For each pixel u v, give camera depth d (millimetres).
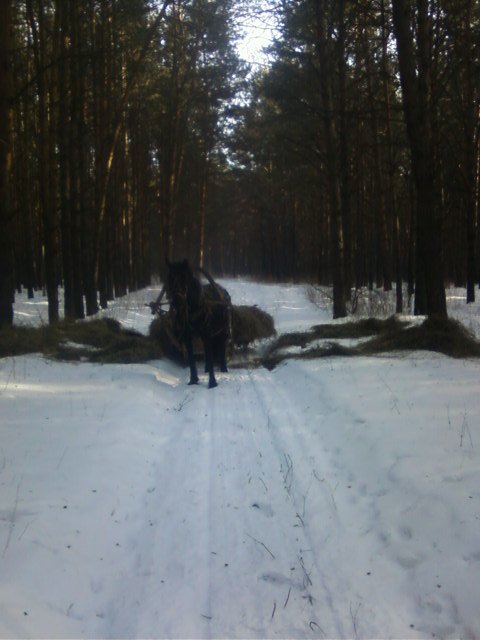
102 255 29625
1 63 13469
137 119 33781
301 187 36156
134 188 39594
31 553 4301
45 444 6648
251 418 8383
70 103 19438
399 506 5082
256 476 6113
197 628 3713
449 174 26734
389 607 3904
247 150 40312
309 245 55188
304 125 23281
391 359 11164
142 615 3854
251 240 81500
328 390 9016
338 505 5387
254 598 4031
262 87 21578
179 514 5293
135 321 20969
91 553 4547
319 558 4539
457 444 6160
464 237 36375
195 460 6648
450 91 21828
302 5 18281
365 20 17656
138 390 9539
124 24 20828
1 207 13734
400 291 20984
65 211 19516
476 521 4516
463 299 25750
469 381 8891
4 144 13641
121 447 6684
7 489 5367
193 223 57062
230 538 4844
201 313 10648
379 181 26266
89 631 3703
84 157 22484
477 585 3898
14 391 9016
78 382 9961
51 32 18562
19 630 3453
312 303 25891
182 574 4340
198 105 36844
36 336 12938
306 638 3607
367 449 6426
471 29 16484
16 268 35719
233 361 13461
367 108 22297
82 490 5473
